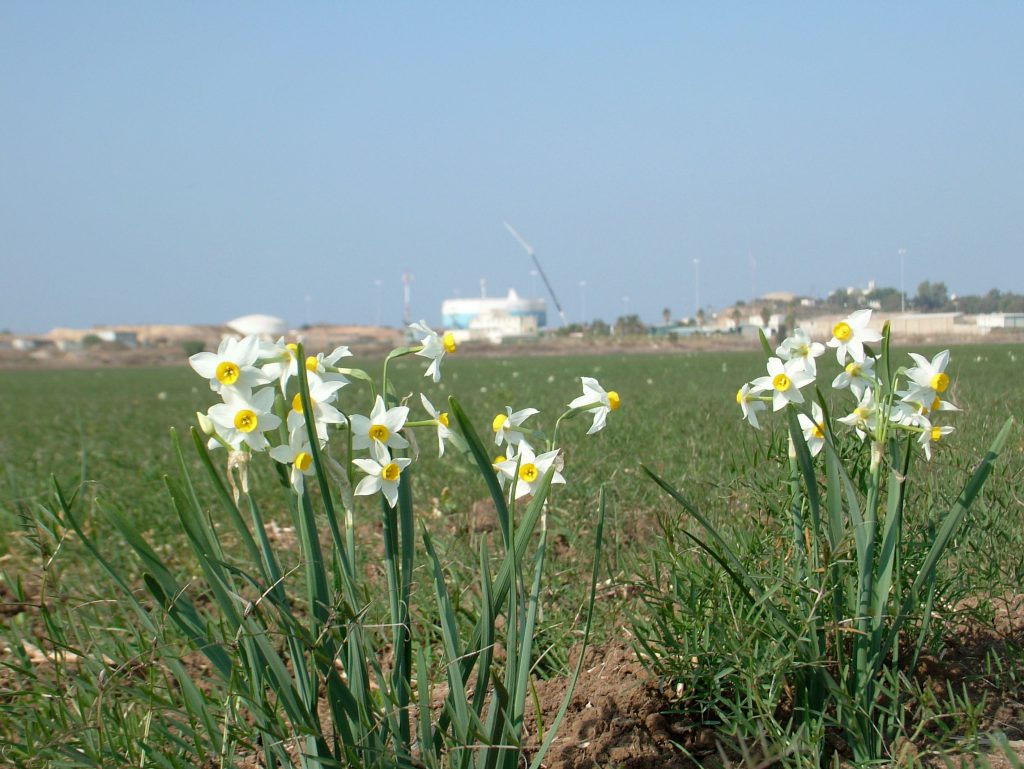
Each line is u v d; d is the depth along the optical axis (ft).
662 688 3.01
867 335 2.77
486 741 2.41
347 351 2.55
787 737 2.74
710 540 3.39
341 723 2.50
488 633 2.51
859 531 2.70
